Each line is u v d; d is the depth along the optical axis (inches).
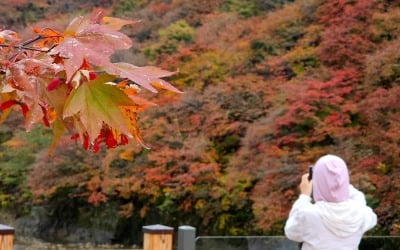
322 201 81.0
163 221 410.3
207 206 380.5
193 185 384.2
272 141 359.9
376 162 319.3
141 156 406.6
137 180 400.2
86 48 20.7
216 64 464.1
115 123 20.6
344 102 355.6
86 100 20.4
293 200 327.6
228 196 374.0
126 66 22.1
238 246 121.2
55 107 22.0
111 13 568.4
